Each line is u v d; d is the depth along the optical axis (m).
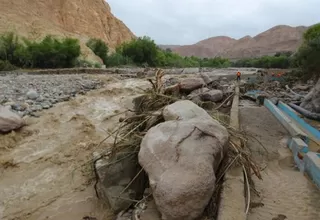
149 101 6.03
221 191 3.33
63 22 48.53
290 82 13.86
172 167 3.15
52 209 4.39
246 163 3.94
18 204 4.55
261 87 12.82
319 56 11.39
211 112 6.17
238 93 10.18
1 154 6.29
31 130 7.66
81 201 4.53
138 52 41.47
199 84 9.05
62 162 5.99
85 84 14.40
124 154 4.32
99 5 60.44
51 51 26.66
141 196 4.03
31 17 40.88
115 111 10.01
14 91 11.60
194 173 3.04
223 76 17.31
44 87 12.88
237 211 2.93
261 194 3.71
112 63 37.72
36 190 4.95
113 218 3.82
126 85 15.51
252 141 5.55
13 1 40.59
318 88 8.35
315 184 3.94
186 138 3.42
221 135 3.63
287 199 3.59
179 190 2.92
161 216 3.20
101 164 4.43
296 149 4.83
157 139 3.54
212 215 3.12
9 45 26.20
